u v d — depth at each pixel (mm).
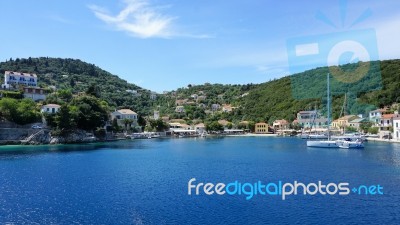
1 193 50094
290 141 172375
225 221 36844
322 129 173750
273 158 91125
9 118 138375
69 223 36906
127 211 40875
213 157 95375
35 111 146875
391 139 147250
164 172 68125
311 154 100938
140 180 59594
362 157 89188
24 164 79562
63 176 63688
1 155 98375
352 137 134000
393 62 126125
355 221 36406
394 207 41094
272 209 40875
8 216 39281
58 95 182125
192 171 69062
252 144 151250
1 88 175500
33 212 40781
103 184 56219
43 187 54062
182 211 40594
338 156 93375
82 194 49375
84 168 73750
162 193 49594
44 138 140250
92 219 38094
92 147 128875
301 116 185875
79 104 163625
